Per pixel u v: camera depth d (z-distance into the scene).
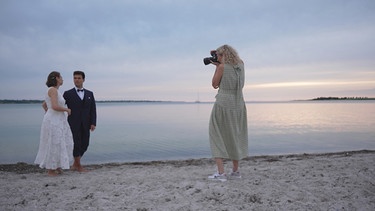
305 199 4.16
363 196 4.27
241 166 7.30
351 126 24.02
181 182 5.09
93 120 6.80
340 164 6.72
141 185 5.00
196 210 3.80
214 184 4.84
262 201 4.09
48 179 5.64
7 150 12.80
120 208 3.92
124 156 11.39
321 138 16.47
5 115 52.25
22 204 4.11
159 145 14.14
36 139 16.33
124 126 25.94
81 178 5.68
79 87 6.64
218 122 4.98
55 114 5.90
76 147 6.62
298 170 6.13
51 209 3.91
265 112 59.31
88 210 3.87
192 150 12.68
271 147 13.38
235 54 4.91
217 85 5.02
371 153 9.88
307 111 63.75
